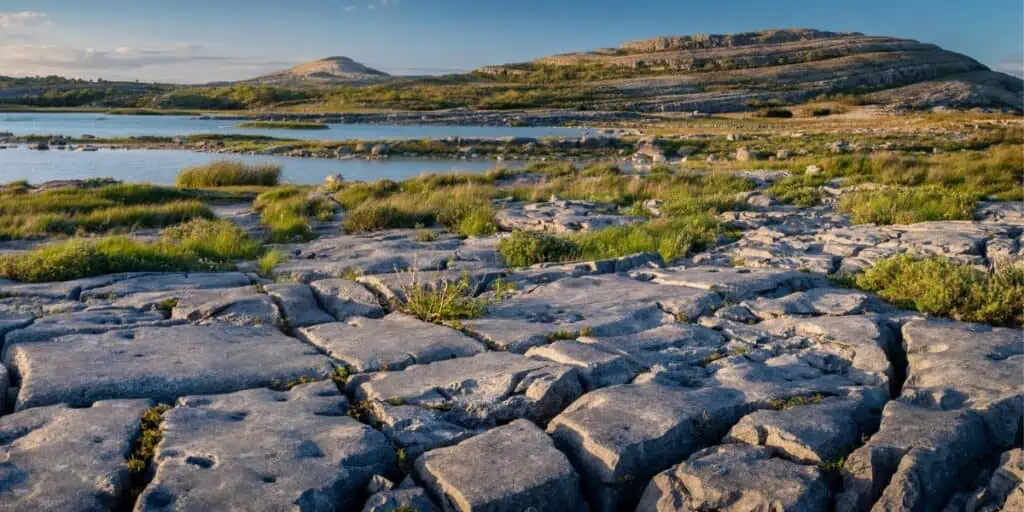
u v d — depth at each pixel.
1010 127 56.16
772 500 4.11
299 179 33.34
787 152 37.19
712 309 8.00
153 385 5.51
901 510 4.23
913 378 5.95
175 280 9.61
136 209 19.16
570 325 7.24
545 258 11.95
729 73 161.00
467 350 6.45
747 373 5.97
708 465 4.46
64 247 11.30
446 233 15.87
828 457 4.64
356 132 75.44
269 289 8.55
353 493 4.26
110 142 54.03
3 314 7.52
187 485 4.09
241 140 56.22
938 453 4.54
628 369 6.07
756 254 11.91
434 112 108.38
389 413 5.10
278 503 3.94
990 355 6.25
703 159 40.38
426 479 4.38
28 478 4.14
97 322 7.22
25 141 53.50
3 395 5.37
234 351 6.34
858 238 12.89
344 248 13.37
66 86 189.25
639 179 24.00
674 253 12.35
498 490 4.14
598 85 151.25
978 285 7.79
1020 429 5.07
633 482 4.56
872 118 87.00
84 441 4.56
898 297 8.31
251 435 4.68
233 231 14.58
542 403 5.43
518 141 50.38
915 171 23.95
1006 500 4.30
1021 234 12.60
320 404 5.27
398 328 7.16
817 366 6.32
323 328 7.17
